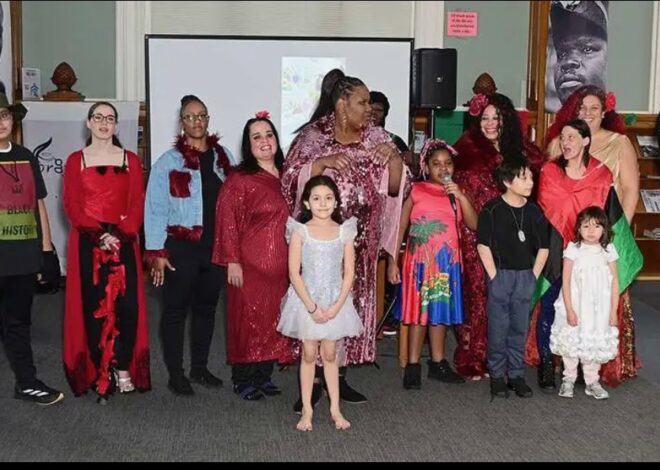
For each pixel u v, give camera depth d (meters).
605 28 8.01
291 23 8.19
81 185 4.21
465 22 8.14
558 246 4.56
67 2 7.95
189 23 8.09
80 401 4.36
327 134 4.16
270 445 3.77
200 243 4.34
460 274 4.64
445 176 4.55
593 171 4.58
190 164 4.29
